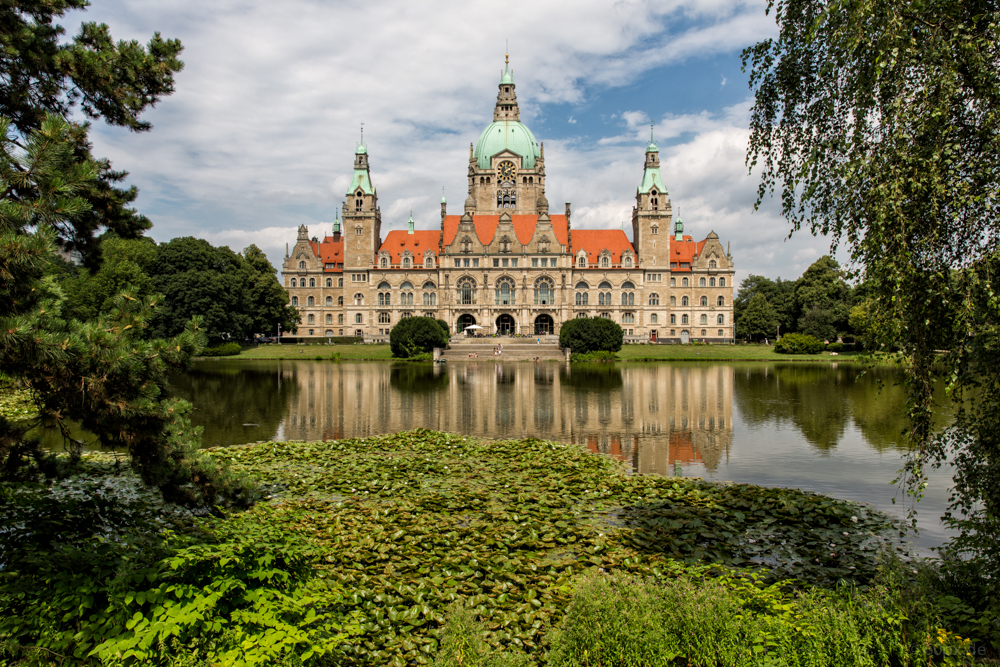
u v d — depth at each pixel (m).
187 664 8.52
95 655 8.85
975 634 9.96
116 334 11.09
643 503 19.53
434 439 30.31
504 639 11.05
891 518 18.28
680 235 162.62
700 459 26.91
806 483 22.73
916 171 10.70
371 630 11.33
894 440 30.97
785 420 37.59
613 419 38.28
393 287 148.62
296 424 36.34
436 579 13.45
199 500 13.17
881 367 82.75
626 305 148.12
